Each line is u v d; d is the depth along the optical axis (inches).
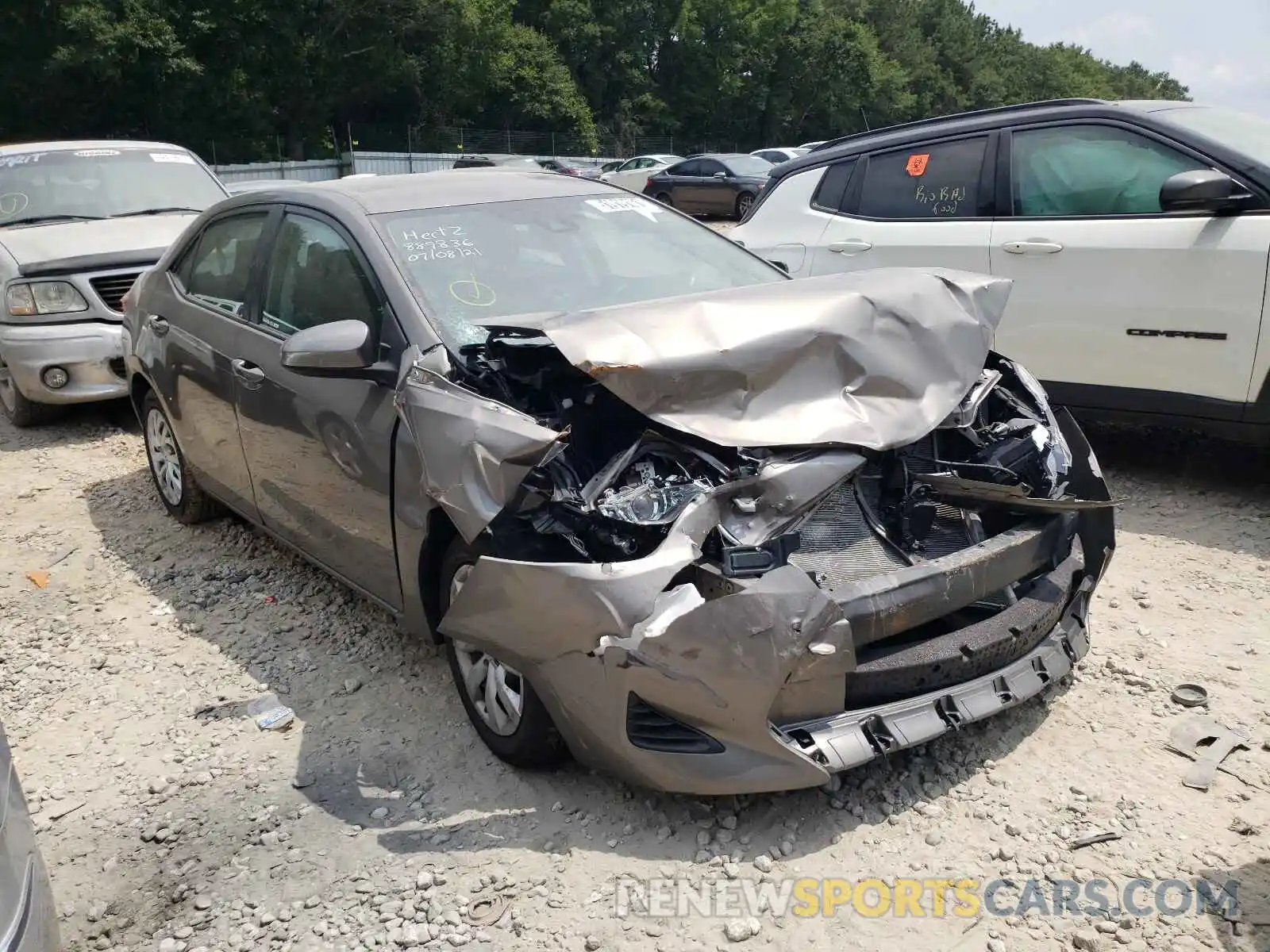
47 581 197.2
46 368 281.7
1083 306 208.7
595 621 103.2
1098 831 110.6
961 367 126.0
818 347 115.4
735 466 110.1
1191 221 195.2
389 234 148.9
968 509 124.6
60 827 124.0
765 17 2527.1
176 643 168.9
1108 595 166.7
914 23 3449.8
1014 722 130.6
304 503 157.4
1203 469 223.8
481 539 117.3
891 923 99.6
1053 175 216.1
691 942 98.6
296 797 125.5
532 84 2020.2
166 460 220.2
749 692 100.1
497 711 124.9
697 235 175.2
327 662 158.6
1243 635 151.9
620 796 119.6
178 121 1425.9
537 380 120.6
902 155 241.1
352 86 1734.7
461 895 106.4
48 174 322.7
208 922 106.3
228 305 180.5
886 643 112.1
